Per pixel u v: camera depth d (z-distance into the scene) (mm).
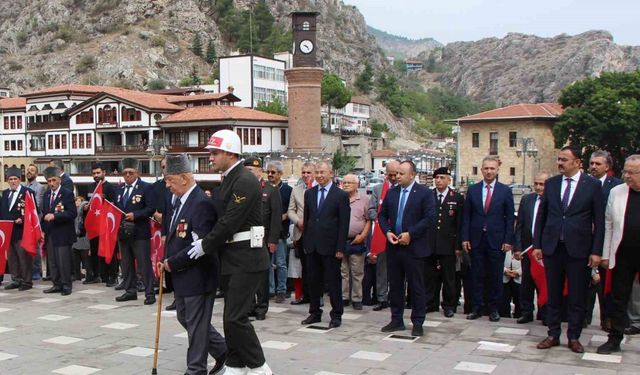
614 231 7828
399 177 9141
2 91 88938
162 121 54531
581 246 7965
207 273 6875
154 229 11898
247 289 6691
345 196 9398
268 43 141875
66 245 12172
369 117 120812
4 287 13023
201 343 6863
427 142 137625
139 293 12453
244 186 6594
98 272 13688
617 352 7977
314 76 56594
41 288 13000
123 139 57219
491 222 9852
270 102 78812
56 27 145375
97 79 127062
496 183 9984
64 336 9000
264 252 6863
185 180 6926
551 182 8359
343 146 86125
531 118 54688
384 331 9172
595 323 10000
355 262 10742
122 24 142125
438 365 7473
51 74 131875
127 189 11688
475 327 9508
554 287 8227
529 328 9438
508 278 10320
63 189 12180
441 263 10445
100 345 8500
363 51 178625
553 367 7363
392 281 9195
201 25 143875
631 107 49438
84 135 58688
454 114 176750
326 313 10531
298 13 56844
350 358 7785
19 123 64062
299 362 7625
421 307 8953
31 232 12484
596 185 7996
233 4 154875
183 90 77750
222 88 84188
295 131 57031
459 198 10359
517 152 47500
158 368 7445
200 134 53844
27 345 8523
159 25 142125
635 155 7758
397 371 7242
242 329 6668
